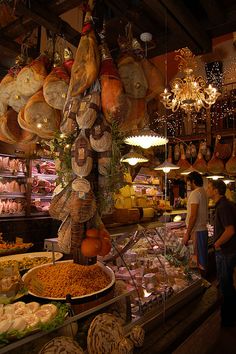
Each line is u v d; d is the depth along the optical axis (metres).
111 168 1.49
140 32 1.95
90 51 1.44
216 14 1.80
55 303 1.33
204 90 4.88
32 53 2.17
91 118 1.40
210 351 2.36
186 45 2.06
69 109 1.49
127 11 1.74
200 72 7.57
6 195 4.95
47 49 1.85
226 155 6.11
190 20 1.79
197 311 2.20
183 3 1.70
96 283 1.58
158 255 2.57
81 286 1.52
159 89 1.73
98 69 1.47
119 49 1.80
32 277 1.65
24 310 1.25
